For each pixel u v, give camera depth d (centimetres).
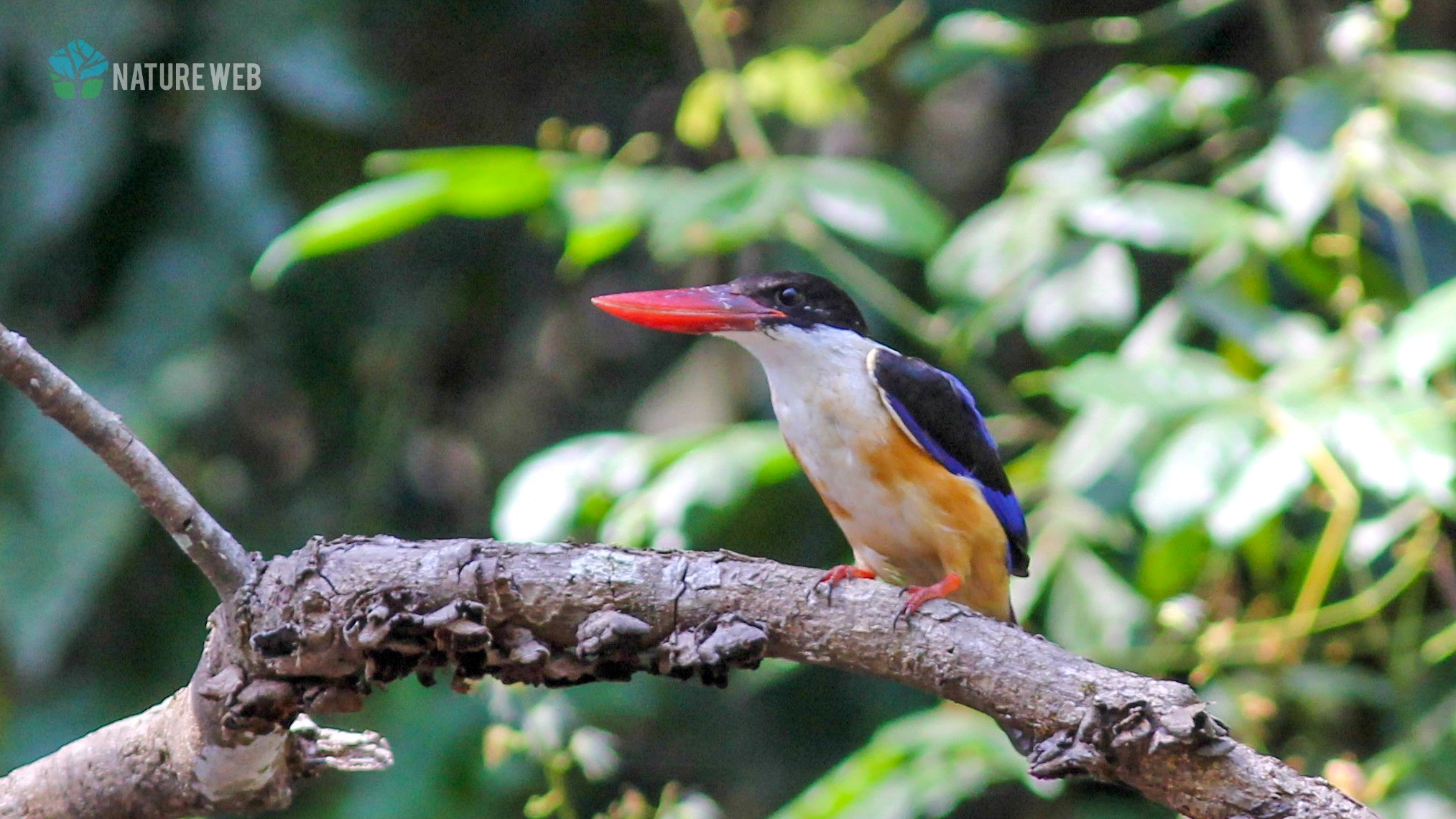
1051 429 933
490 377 1242
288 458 1151
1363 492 866
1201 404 774
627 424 1206
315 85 995
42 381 433
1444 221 889
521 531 828
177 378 999
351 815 960
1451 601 848
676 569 471
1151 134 931
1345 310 854
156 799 514
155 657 1084
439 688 1011
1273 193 836
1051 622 844
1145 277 1124
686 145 1234
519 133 1238
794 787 1099
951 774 788
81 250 1047
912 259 1105
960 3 1128
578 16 1207
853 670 475
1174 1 1088
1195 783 413
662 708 1084
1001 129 1242
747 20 1223
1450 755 790
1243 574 995
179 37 1012
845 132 1252
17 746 1030
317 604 463
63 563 935
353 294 1137
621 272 1235
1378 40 884
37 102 1004
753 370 1157
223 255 1010
